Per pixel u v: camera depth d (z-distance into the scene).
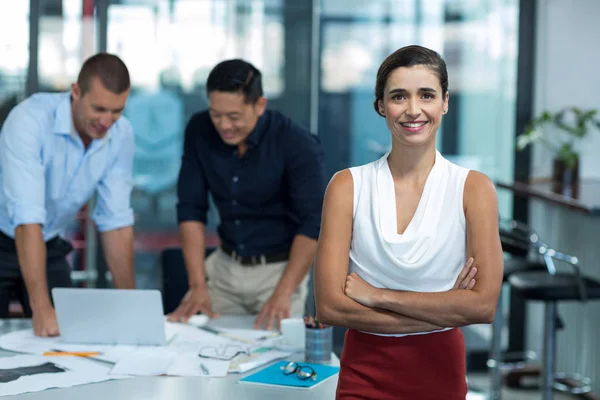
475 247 2.00
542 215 5.41
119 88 2.73
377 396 1.97
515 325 5.51
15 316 3.96
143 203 5.09
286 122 3.10
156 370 2.33
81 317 2.56
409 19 5.29
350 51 5.23
